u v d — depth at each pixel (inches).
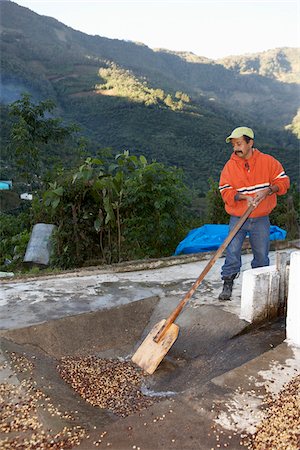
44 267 339.9
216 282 228.4
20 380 131.0
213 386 126.4
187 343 172.6
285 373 133.4
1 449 101.3
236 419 111.2
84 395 138.5
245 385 126.7
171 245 331.6
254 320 175.8
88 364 159.9
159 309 196.9
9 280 230.4
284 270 183.9
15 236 434.6
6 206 812.0
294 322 153.0
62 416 116.6
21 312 184.5
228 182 187.2
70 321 177.8
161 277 239.5
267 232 193.8
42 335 168.7
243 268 255.3
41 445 102.6
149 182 316.5
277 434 104.7
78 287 220.2
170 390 143.3
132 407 133.3
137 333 185.8
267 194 179.6
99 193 305.6
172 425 109.1
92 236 320.2
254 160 183.9
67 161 631.8
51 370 149.6
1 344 153.4
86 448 101.6
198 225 384.5
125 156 319.0
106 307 191.8
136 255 311.9
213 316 182.2
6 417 113.5
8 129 1053.2
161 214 316.8
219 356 159.2
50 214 338.3
